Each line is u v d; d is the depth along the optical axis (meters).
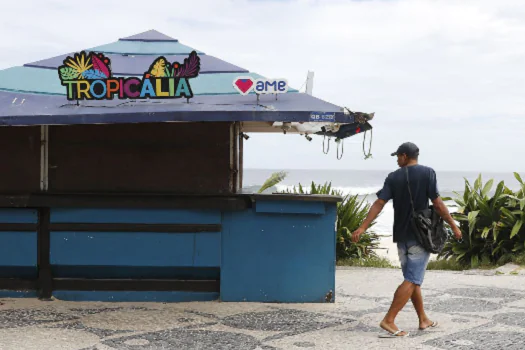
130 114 6.04
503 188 12.17
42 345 4.97
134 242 6.71
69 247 6.73
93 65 6.41
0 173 6.87
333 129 7.99
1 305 6.50
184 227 6.70
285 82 6.48
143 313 6.20
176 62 6.40
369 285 8.45
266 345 5.00
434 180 5.45
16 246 6.75
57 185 6.86
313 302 6.79
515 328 5.64
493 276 9.47
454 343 5.05
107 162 6.83
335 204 6.77
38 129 6.85
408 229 5.43
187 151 6.79
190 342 5.08
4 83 6.80
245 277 6.75
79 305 6.56
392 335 5.27
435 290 7.95
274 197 6.67
